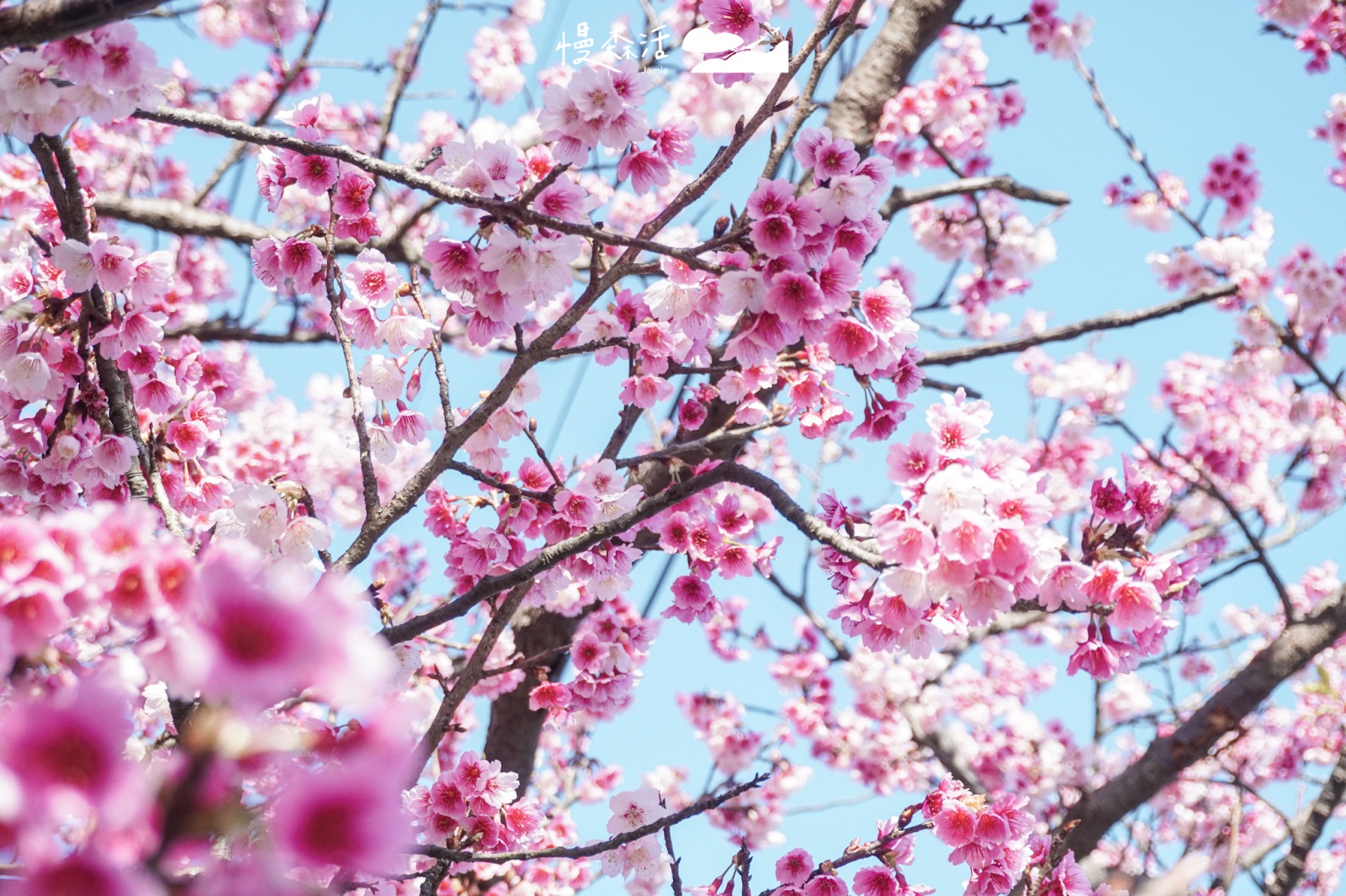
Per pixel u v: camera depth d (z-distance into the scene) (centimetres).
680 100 816
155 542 129
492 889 525
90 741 79
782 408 342
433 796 348
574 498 339
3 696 172
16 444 318
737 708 864
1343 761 569
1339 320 761
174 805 83
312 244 334
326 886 255
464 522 362
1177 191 804
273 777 104
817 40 297
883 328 301
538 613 549
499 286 288
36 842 77
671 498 318
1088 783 850
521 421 353
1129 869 705
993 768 875
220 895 79
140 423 357
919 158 688
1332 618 583
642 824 380
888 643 308
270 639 81
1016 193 646
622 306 354
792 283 282
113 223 678
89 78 256
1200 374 887
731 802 827
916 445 271
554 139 290
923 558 254
